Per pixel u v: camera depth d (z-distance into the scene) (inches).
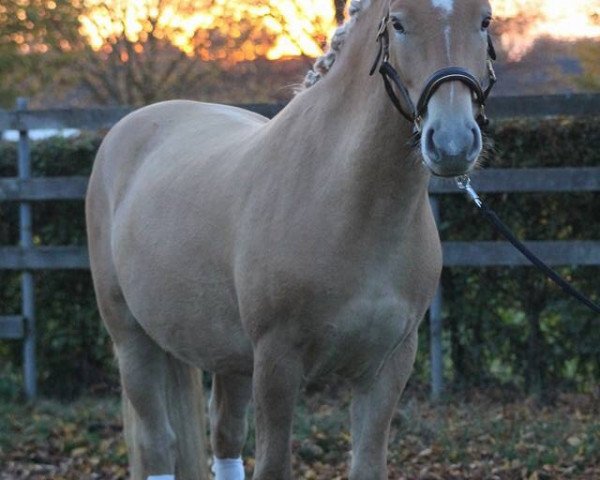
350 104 188.5
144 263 229.5
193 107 258.8
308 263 185.5
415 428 342.6
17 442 348.8
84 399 409.1
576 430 339.0
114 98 725.9
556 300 394.0
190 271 214.2
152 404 248.7
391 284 186.1
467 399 388.2
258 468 195.9
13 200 409.7
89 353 428.5
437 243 197.0
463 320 401.4
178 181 226.7
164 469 247.8
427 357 407.8
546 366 398.6
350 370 194.2
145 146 254.2
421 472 303.4
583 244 376.8
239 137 224.7
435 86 162.7
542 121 388.2
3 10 729.0
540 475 300.7
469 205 397.4
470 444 330.0
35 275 423.8
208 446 346.3
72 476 316.2
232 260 202.4
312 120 194.7
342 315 185.5
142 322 235.3
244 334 206.7
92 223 262.2
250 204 198.4
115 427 366.6
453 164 158.9
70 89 781.9
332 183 185.8
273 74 700.7
